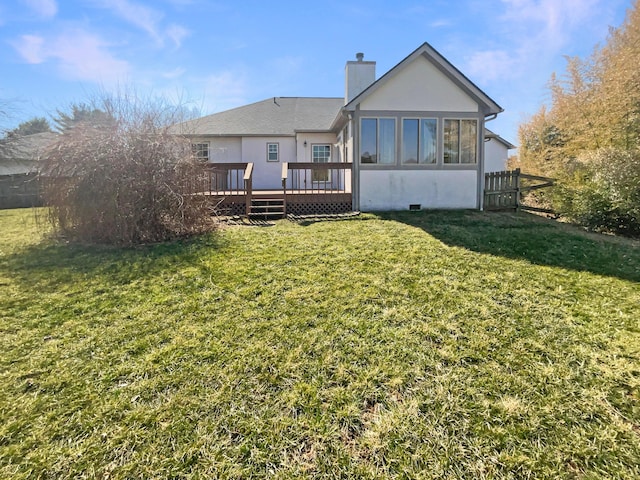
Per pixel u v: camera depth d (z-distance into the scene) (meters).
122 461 2.04
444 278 4.73
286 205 10.37
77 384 2.68
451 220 9.19
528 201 12.99
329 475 1.96
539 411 2.38
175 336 3.34
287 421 2.32
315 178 15.24
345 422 2.32
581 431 2.23
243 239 6.87
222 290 4.38
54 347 3.17
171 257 5.69
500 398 2.51
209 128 15.48
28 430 2.25
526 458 2.04
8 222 9.80
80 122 7.45
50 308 3.96
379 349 3.11
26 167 16.86
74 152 6.75
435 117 10.76
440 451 2.10
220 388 2.63
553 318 3.64
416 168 10.84
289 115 16.77
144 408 2.43
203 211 7.57
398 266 5.22
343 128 12.99
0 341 3.27
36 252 6.16
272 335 3.34
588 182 9.41
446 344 3.17
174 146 7.24
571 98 14.96
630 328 3.43
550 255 5.89
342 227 8.20
